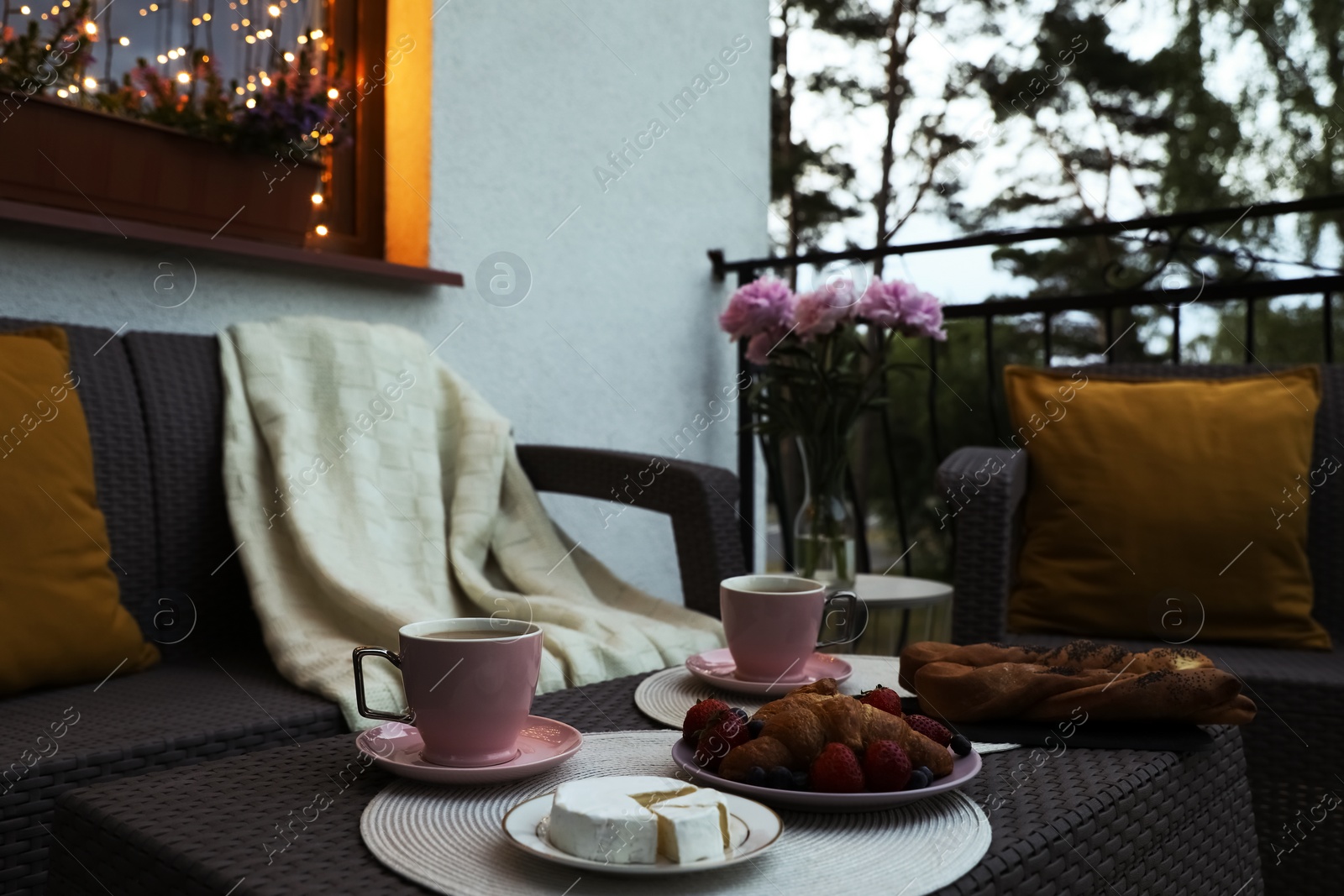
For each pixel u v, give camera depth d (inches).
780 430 71.0
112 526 51.5
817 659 37.1
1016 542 61.6
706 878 19.1
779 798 22.3
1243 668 48.9
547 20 87.7
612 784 21.0
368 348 64.6
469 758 25.0
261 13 72.6
